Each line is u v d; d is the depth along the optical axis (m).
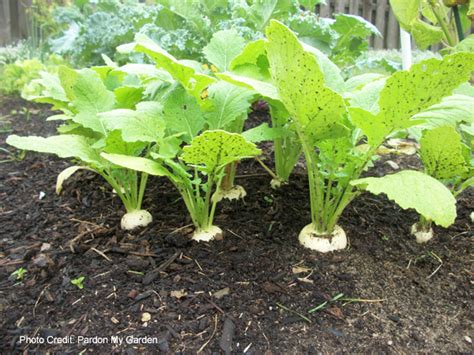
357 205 2.08
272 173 2.26
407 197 1.27
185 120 1.69
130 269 1.59
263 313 1.39
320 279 1.53
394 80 1.28
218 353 1.25
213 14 3.49
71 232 1.88
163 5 3.37
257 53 1.74
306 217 1.93
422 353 1.27
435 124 1.52
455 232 1.89
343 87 1.71
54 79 2.03
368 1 6.83
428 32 2.09
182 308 1.40
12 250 1.77
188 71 1.56
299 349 1.27
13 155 2.76
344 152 1.56
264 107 3.48
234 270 1.57
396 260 1.68
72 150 1.64
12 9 6.71
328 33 3.25
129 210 1.88
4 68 4.48
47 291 1.51
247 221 1.89
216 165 1.50
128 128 1.50
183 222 1.88
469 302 1.47
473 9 1.89
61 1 5.46
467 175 1.77
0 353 1.28
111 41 3.62
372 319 1.38
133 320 1.36
